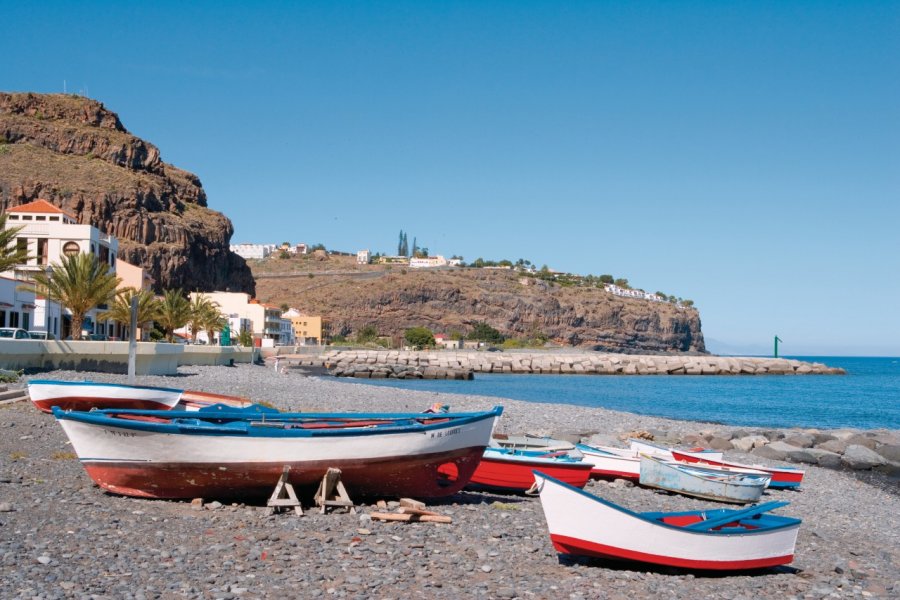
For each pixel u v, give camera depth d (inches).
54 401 962.1
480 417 669.3
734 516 536.1
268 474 597.6
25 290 2357.3
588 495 489.7
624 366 5669.3
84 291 2044.8
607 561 511.2
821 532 703.7
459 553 504.1
